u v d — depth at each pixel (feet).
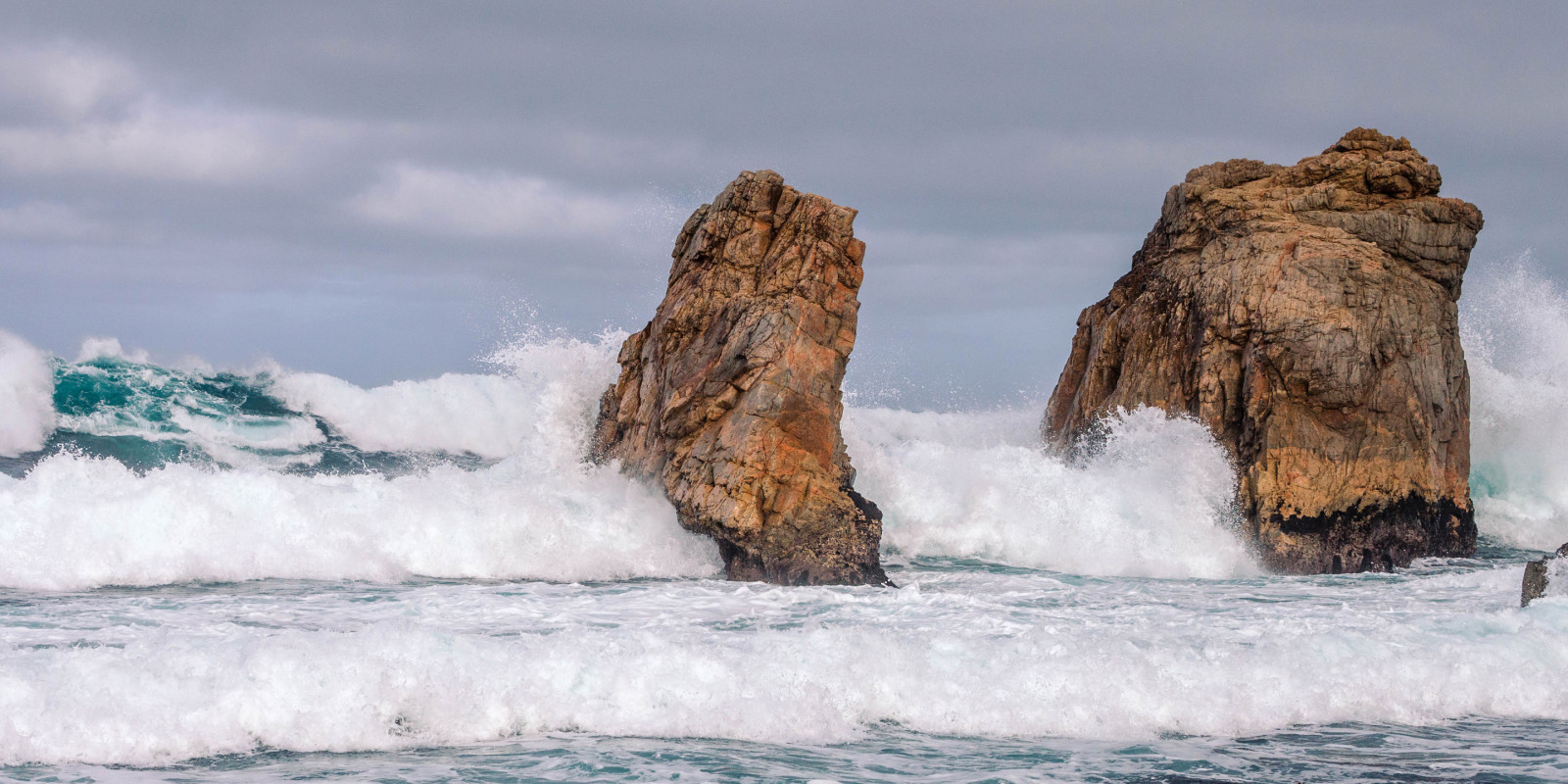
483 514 111.55
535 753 57.26
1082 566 129.08
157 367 191.01
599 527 114.42
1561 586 92.73
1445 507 139.23
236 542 101.55
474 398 212.23
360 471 186.50
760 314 114.42
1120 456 140.67
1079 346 170.09
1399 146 151.64
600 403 138.51
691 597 96.84
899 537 133.69
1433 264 140.87
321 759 55.67
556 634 69.15
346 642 62.69
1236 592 109.29
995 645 71.97
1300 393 133.49
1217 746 61.98
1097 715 64.85
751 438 110.22
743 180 124.98
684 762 56.34
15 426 170.30
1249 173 153.69
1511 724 67.51
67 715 54.75
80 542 96.02
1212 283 142.72
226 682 58.23
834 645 69.21
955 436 189.88
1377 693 69.77
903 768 56.70
